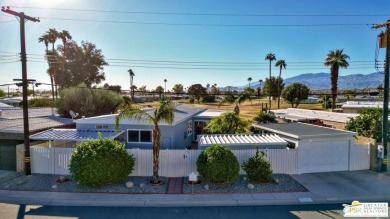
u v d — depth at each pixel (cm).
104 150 1330
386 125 1602
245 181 1431
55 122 2309
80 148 1359
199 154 1502
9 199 1220
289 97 6512
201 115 2759
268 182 1407
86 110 3142
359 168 1655
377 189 1327
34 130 1895
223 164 1326
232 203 1181
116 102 3588
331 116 2997
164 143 1983
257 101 10150
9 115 2567
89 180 1288
